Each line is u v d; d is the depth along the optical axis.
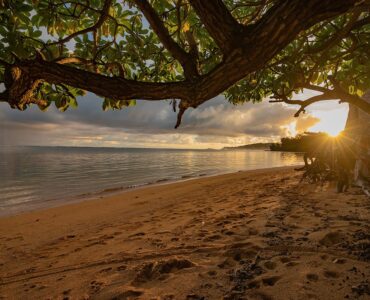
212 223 6.57
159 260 4.44
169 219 7.91
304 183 12.02
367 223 5.11
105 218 9.58
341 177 8.41
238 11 3.84
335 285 3.07
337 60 3.93
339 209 6.41
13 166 42.75
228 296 3.11
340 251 3.94
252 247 4.50
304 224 5.48
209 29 1.22
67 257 5.41
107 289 3.65
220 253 4.49
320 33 3.68
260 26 1.14
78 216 10.34
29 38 2.38
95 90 1.41
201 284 3.47
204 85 1.33
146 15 1.42
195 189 15.63
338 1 1.03
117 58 2.98
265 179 17.28
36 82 1.53
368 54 3.31
